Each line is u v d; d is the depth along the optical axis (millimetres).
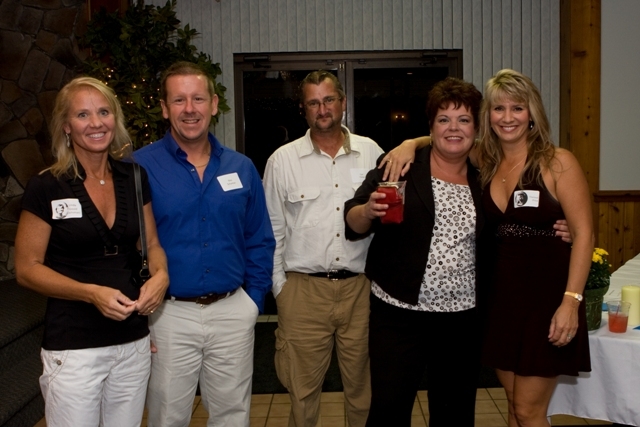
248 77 5379
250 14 5246
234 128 5348
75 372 1731
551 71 5273
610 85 4973
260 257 2305
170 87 2033
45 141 5211
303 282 2443
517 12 5242
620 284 3061
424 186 2084
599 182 5070
